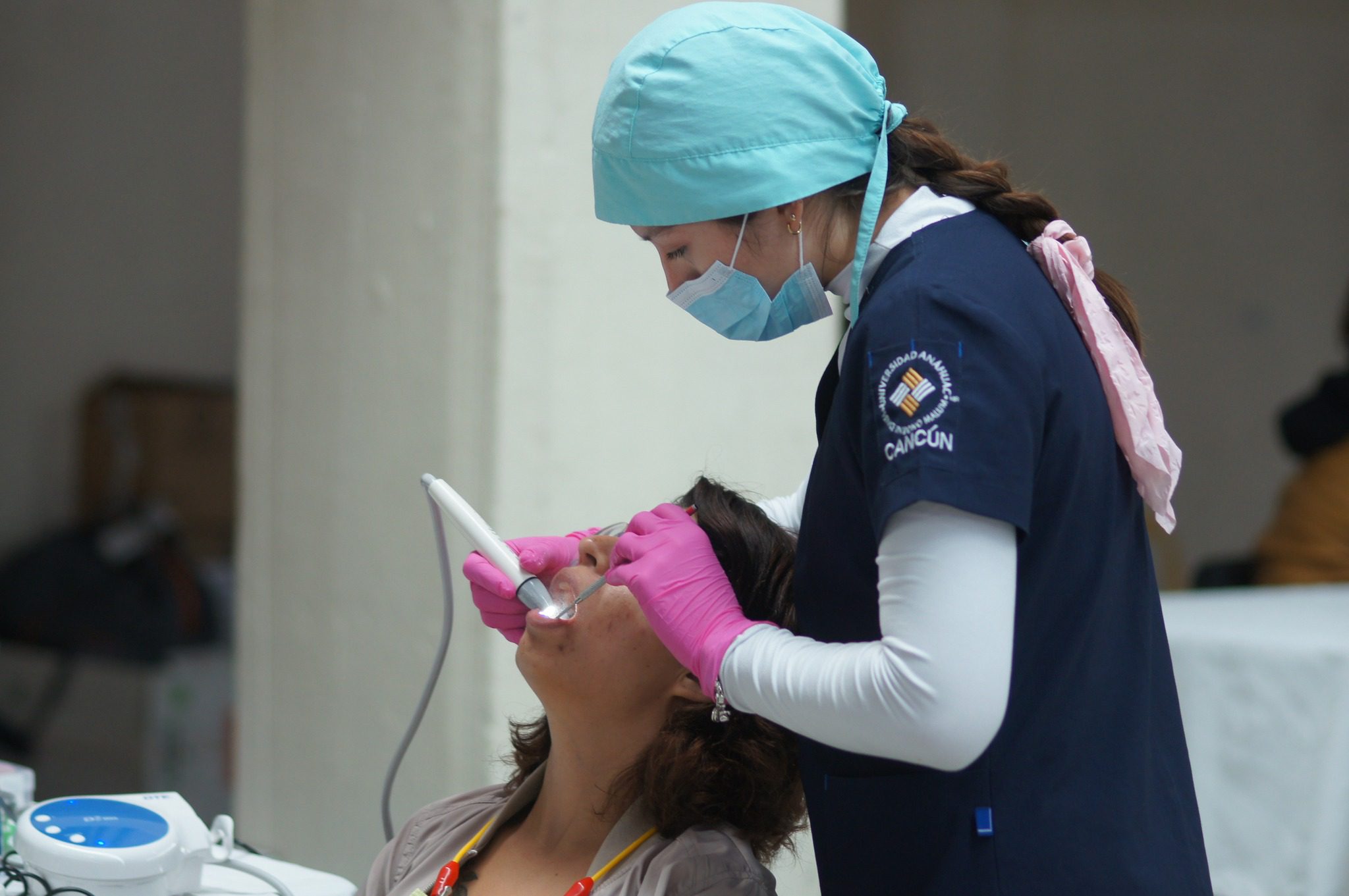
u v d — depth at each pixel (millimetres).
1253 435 20500
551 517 8133
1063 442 3977
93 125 17812
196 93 18672
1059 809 4070
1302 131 20281
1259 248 20328
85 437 17688
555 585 5066
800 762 4684
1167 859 4238
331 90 9000
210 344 19078
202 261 18938
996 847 4047
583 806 5055
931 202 4293
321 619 9156
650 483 8484
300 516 9320
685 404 8594
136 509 17438
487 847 5293
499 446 7957
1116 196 19938
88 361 17984
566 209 8133
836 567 4266
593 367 8250
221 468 18266
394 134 8555
